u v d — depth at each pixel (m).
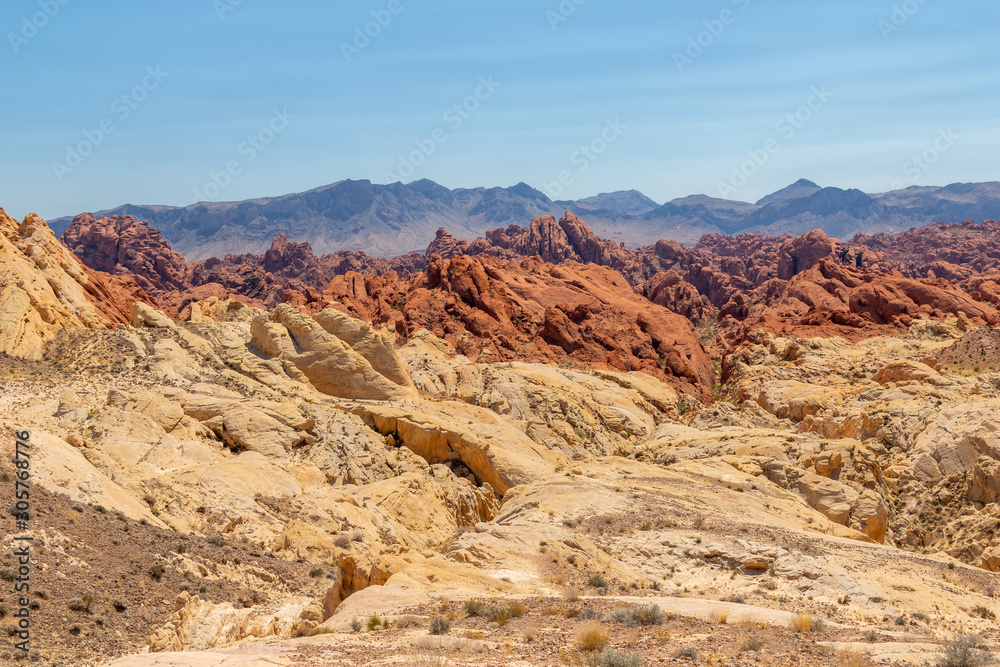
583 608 26.06
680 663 19.20
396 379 86.25
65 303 87.19
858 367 116.75
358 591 29.83
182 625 27.77
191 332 86.81
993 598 37.00
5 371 69.75
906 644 21.55
